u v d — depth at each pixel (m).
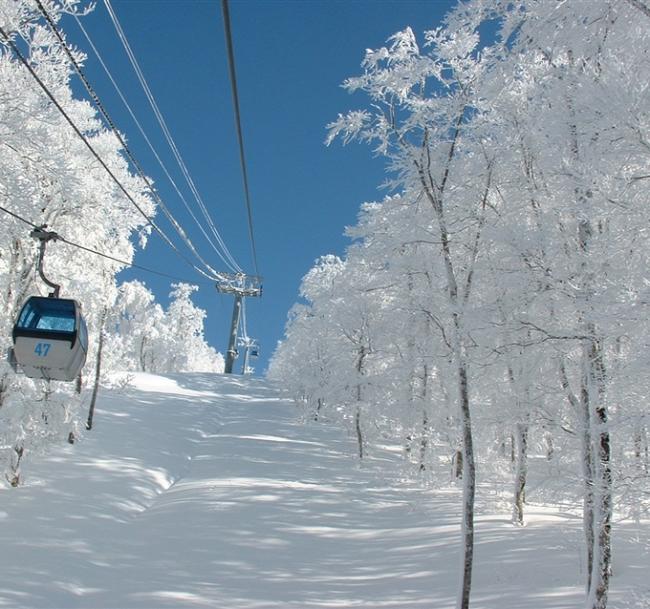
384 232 13.34
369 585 11.51
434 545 13.98
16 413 17.31
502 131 11.29
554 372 11.73
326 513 18.20
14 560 11.69
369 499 20.30
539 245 9.58
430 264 13.45
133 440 27.86
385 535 15.67
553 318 10.13
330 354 30.06
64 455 22.78
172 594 10.77
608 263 8.34
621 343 9.20
